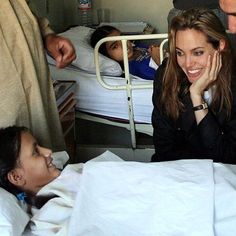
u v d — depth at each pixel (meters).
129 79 2.39
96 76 2.45
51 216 1.31
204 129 1.68
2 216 1.21
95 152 2.68
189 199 1.22
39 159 1.48
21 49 1.64
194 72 1.66
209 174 1.27
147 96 2.44
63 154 1.72
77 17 3.67
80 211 1.26
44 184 1.50
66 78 2.55
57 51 1.77
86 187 1.31
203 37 1.60
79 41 2.82
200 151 1.75
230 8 1.35
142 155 2.61
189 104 1.71
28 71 1.67
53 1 3.28
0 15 1.59
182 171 1.29
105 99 2.51
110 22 3.68
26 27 1.66
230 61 1.69
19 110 1.65
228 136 1.72
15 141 1.46
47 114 1.82
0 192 1.30
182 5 2.47
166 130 1.81
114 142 2.79
